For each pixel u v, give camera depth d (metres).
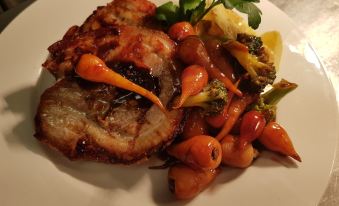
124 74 0.20
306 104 0.22
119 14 0.22
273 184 0.20
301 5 0.30
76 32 0.22
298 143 0.21
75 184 0.19
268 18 0.26
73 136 0.19
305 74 0.23
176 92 0.20
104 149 0.19
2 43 0.22
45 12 0.23
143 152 0.19
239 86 0.21
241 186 0.19
